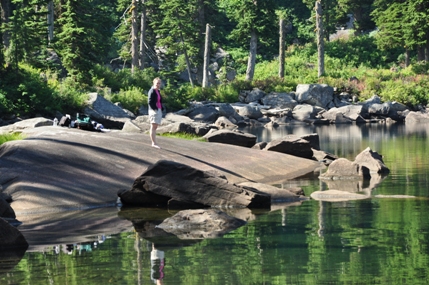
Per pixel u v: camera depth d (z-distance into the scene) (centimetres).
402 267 821
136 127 3192
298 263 852
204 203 1384
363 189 1584
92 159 1641
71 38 4800
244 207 1353
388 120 5650
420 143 3062
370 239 988
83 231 1114
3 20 5259
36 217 1270
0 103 4194
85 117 2522
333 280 770
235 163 1939
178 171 1412
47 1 5047
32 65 4859
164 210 1346
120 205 1418
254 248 946
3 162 1527
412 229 1056
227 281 775
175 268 841
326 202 1386
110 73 5691
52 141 1712
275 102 6034
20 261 901
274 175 1928
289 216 1217
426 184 1641
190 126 3219
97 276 810
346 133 4050
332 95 6159
